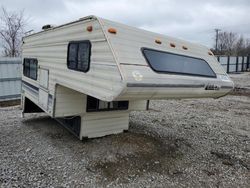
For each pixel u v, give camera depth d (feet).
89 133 15.28
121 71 8.96
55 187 10.44
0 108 27.04
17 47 60.54
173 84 10.31
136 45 10.67
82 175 11.50
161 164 12.89
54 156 13.35
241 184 11.46
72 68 12.30
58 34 13.84
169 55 11.68
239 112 28.43
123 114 16.55
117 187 10.68
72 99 14.37
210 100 37.04
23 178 11.02
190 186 11.05
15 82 32.63
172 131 19.10
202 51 14.35
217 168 12.96
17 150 14.10
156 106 30.27
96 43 10.45
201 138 17.80
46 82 15.64
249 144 16.97
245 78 78.74
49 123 19.98
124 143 14.85
